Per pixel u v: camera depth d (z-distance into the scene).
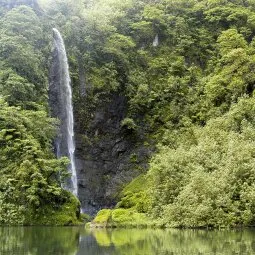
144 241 23.44
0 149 41.72
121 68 61.84
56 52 57.66
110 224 37.31
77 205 42.81
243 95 48.31
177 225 33.53
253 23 65.31
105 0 71.12
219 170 35.03
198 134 45.00
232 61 55.94
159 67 63.09
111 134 57.91
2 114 42.62
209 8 69.31
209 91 53.91
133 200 44.84
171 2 70.94
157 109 59.09
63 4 65.62
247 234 26.64
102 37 63.28
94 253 18.48
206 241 22.45
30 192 38.78
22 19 55.09
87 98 58.12
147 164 55.88
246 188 32.59
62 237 26.72
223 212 32.09
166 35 67.31
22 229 33.75
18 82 46.78
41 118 45.94
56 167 41.78
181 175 37.56
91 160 55.84
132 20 68.81
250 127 40.09
